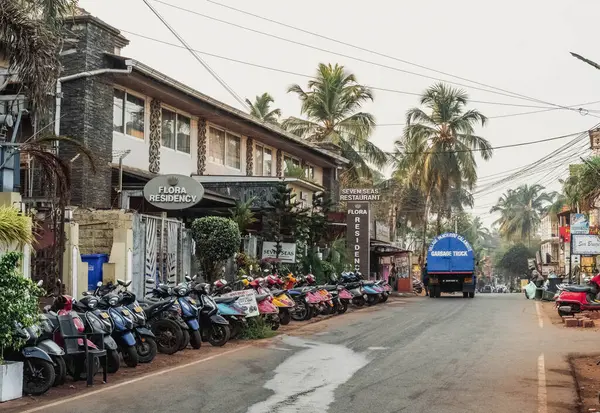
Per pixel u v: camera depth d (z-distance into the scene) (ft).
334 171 142.00
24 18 43.42
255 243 85.30
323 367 41.04
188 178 67.00
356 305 92.68
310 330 61.87
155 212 80.94
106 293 42.50
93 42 71.77
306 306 71.51
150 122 85.30
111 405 30.78
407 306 92.07
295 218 88.94
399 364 42.14
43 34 43.80
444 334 57.77
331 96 158.30
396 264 203.21
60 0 51.26
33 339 34.01
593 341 53.36
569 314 72.84
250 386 35.14
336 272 99.76
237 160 108.37
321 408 30.09
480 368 40.73
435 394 33.22
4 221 39.27
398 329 61.82
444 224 236.84
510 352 47.32
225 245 71.82
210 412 29.30
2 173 47.91
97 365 37.60
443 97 175.73
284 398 32.17
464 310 83.76
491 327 63.41
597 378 38.32
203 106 92.07
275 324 61.57
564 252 187.42
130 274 60.64
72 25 71.00
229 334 50.78
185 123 93.91
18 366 32.89
